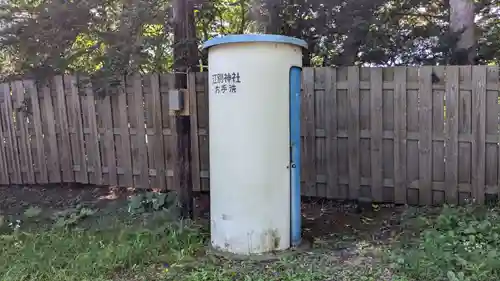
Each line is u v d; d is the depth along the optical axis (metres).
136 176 6.27
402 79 5.16
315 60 6.15
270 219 3.99
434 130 5.11
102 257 3.89
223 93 3.93
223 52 3.89
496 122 4.86
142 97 6.09
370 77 5.28
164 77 5.95
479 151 4.95
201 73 5.81
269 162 3.93
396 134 5.25
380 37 5.39
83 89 6.35
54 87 6.52
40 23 5.57
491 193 4.95
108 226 4.82
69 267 3.78
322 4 5.71
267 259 3.90
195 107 5.89
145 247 4.10
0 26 5.64
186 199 5.05
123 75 6.00
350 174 5.48
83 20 5.67
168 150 6.06
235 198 3.97
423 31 5.77
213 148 4.11
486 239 3.99
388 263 3.74
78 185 6.73
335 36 5.74
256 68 3.83
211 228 4.26
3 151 6.96
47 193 6.51
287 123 4.02
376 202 5.45
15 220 5.24
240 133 3.89
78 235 4.55
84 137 6.50
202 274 3.59
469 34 5.61
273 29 6.07
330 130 5.51
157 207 5.35
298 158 4.18
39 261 3.85
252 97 3.85
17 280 3.58
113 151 6.35
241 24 7.82
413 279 3.40
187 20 5.25
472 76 4.90
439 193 5.16
